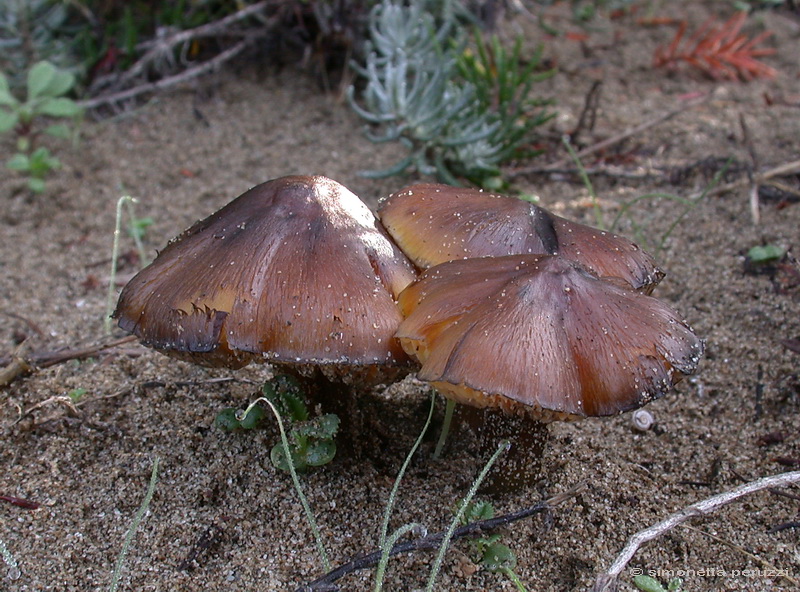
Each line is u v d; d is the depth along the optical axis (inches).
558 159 10.5
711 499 5.5
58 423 6.4
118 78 11.7
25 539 5.6
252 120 11.4
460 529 5.5
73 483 6.0
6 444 6.2
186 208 9.9
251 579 5.4
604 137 10.9
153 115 11.5
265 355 5.0
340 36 11.5
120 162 10.7
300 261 5.1
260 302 5.0
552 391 4.6
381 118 9.5
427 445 6.4
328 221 5.3
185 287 5.2
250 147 10.9
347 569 5.2
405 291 5.3
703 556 5.7
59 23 11.9
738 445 6.6
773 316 7.7
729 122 11.2
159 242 9.4
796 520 5.9
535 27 13.6
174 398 6.7
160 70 11.8
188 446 6.3
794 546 5.7
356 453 6.1
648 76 12.5
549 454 6.3
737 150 10.5
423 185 6.1
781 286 8.1
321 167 10.5
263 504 5.8
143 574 5.4
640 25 13.9
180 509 5.8
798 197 9.3
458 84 10.4
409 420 6.6
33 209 9.9
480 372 4.7
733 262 8.5
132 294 5.4
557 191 10.0
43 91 10.4
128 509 5.8
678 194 9.7
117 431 6.4
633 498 6.1
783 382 7.1
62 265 9.1
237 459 6.1
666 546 5.7
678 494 6.2
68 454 6.2
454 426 6.4
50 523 5.7
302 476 6.0
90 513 5.8
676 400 7.0
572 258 5.5
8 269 9.0
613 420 6.8
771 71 12.4
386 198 6.1
